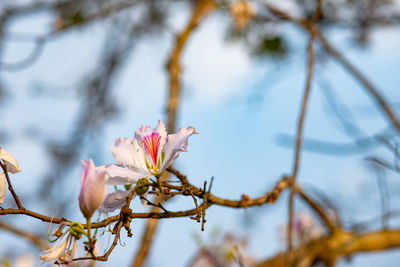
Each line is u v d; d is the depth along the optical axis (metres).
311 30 1.69
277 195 1.42
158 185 1.30
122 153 1.31
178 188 1.31
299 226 2.21
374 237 2.01
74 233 1.26
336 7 2.64
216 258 1.70
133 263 1.55
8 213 1.26
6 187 1.30
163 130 1.32
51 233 1.26
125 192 1.30
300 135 1.57
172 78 2.12
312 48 1.67
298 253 2.05
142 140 1.31
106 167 1.29
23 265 1.53
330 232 2.05
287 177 1.54
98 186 1.25
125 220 1.27
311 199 1.97
